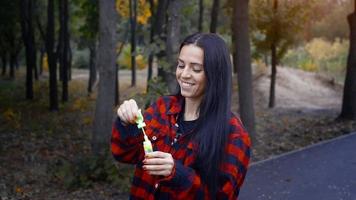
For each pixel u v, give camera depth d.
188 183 1.82
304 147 10.25
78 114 17.88
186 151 1.94
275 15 17.56
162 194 1.96
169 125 2.01
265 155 9.54
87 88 28.12
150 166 1.79
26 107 19.56
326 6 18.41
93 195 7.00
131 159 2.04
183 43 2.00
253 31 18.23
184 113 2.05
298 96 23.02
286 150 10.04
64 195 7.09
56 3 26.70
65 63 21.72
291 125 13.98
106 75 8.08
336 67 31.77
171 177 1.80
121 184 7.21
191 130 1.96
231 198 1.90
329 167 8.38
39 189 7.50
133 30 23.56
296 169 8.21
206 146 1.90
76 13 22.80
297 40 19.34
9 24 24.16
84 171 7.63
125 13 23.94
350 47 14.17
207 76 1.93
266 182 7.35
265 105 19.92
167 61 7.35
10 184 7.81
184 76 1.97
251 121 10.47
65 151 10.98
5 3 22.38
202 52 1.93
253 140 10.49
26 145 11.56
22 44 32.88
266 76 25.36
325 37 34.66
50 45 18.84
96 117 8.10
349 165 8.54
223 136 1.91
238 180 1.91
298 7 17.44
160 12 13.98
